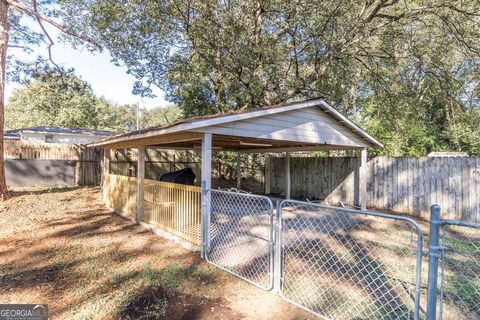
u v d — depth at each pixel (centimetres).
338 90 1159
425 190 780
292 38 965
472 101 1315
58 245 495
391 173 862
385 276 370
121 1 880
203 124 464
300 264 411
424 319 274
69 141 1817
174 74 1131
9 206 760
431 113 1545
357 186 951
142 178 655
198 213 471
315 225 646
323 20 873
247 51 902
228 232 562
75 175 1239
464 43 903
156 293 330
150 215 611
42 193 968
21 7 799
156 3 870
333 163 1027
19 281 361
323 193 1058
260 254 447
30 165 1148
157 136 596
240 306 304
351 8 860
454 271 393
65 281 362
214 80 1162
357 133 804
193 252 464
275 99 1092
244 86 1070
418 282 221
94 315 286
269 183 1262
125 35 1006
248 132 559
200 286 349
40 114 2405
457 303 312
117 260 431
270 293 331
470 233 605
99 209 796
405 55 1063
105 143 768
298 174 1148
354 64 1143
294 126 652
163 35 1034
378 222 677
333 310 294
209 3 859
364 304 304
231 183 1459
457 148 1419
